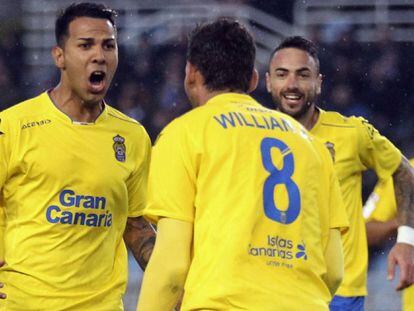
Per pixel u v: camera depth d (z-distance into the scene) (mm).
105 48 20375
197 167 15031
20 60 61312
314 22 61500
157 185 15086
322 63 60531
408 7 61250
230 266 14570
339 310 25312
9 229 20297
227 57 15633
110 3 62125
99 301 20484
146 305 14727
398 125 59719
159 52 61312
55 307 20078
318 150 16000
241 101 15648
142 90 60781
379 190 26109
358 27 61406
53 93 20781
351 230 25359
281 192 15102
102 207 20344
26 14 61875
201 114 15328
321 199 15688
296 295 14773
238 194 14867
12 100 60500
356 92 60094
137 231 21344
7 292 20172
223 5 61438
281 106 25531
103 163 20406
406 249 24312
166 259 14750
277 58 25469
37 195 20062
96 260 20406
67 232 20094
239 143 15094
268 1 61656
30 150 19984
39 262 20016
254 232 14789
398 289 23500
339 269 15828
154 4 61938
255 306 14469
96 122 20703
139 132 21312
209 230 14773
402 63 60531
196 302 14547
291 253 14992
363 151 25594
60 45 20500
